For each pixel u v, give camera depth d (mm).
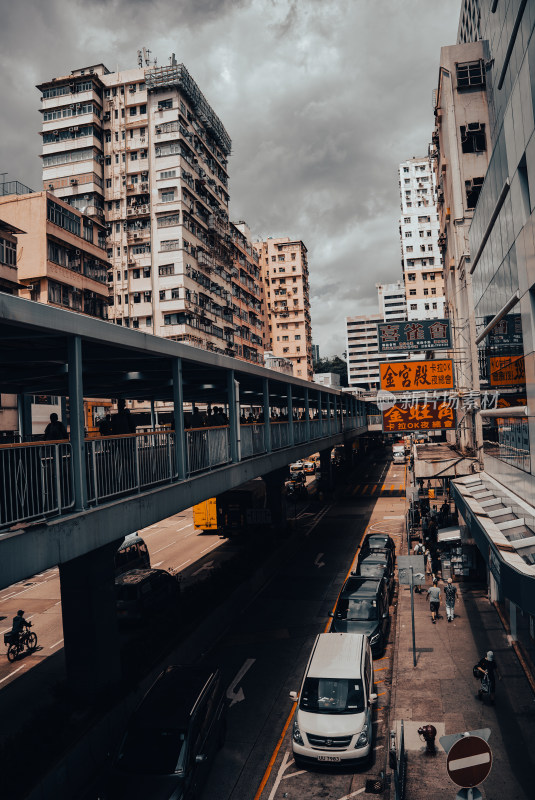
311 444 31734
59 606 23609
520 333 14695
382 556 24266
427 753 12164
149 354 13312
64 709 12672
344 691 12789
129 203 62438
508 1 18562
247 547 28266
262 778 11711
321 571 27141
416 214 113250
